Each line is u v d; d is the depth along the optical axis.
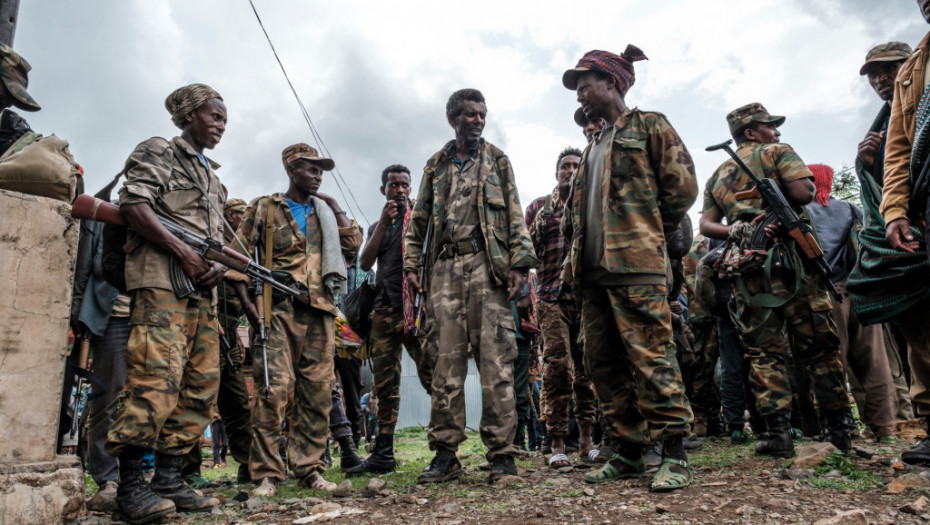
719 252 4.82
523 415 5.55
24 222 2.49
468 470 4.38
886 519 2.14
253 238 4.04
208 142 3.46
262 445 3.67
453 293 3.78
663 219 3.28
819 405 3.58
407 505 2.94
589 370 3.37
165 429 3.16
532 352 7.22
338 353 5.81
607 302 3.30
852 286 3.31
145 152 3.09
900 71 2.93
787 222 3.51
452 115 4.02
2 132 2.70
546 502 2.75
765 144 3.96
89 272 3.75
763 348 3.66
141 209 2.88
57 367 2.53
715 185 4.12
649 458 3.58
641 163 3.14
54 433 2.51
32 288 2.49
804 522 2.19
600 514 2.46
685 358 5.46
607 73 3.32
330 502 3.07
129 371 2.87
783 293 3.54
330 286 4.06
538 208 5.27
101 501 3.26
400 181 4.82
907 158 2.82
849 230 4.65
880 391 4.27
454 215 3.87
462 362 3.74
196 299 3.12
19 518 2.29
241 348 4.64
